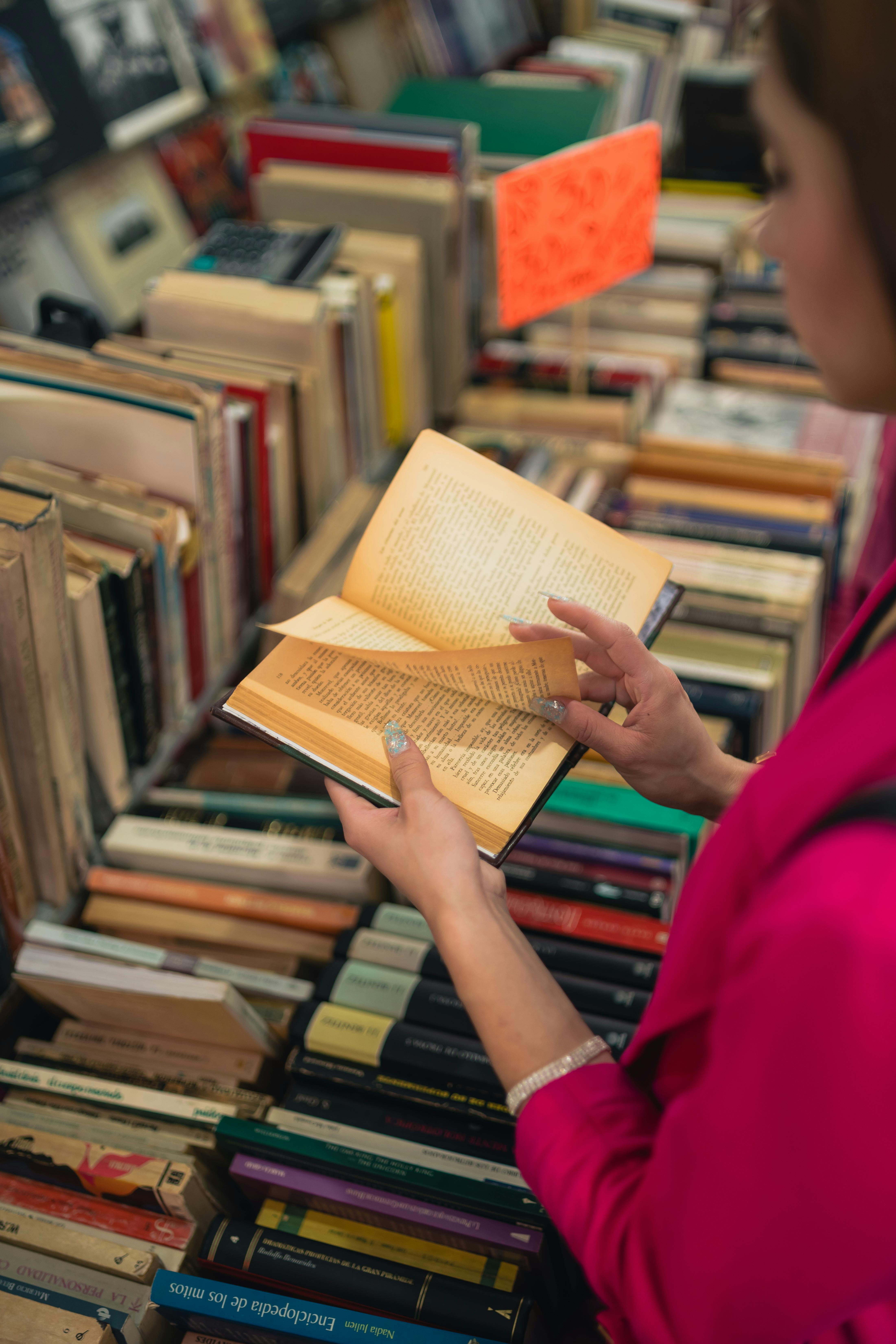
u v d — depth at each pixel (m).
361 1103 1.07
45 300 1.62
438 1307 0.94
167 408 1.30
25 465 1.31
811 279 0.44
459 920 0.66
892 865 0.40
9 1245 0.99
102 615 1.22
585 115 2.30
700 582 1.74
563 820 1.28
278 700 0.82
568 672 0.79
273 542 1.67
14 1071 1.11
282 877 1.25
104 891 1.26
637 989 1.11
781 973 0.42
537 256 1.84
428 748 0.80
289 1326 0.91
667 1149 0.50
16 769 1.13
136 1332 0.93
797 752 0.49
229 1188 1.11
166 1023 1.13
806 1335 0.49
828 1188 0.43
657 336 2.50
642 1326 0.53
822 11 0.39
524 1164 0.63
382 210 1.89
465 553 0.90
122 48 1.87
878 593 0.57
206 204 2.20
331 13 2.44
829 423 2.21
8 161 1.68
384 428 1.94
